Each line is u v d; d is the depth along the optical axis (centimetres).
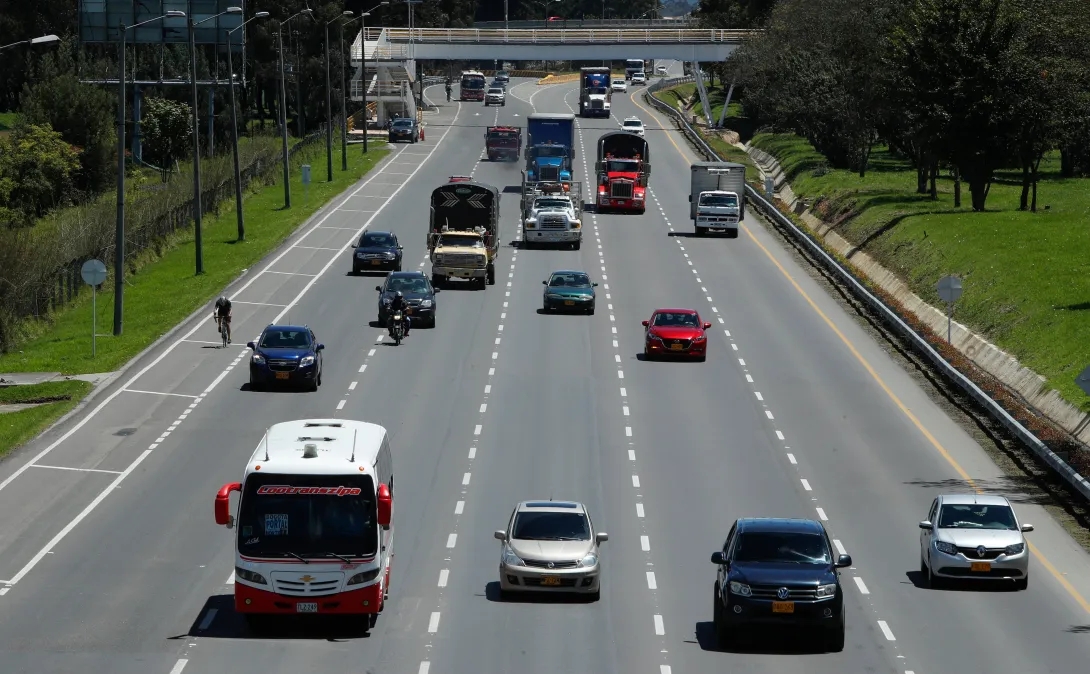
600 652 8656
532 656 8538
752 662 8469
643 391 16962
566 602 9831
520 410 15900
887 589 10244
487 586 10156
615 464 13812
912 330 19450
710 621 9425
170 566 10412
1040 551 11325
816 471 13725
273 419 15238
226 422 15088
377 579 8744
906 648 8812
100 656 8338
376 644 8719
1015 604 9900
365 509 8781
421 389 16825
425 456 13912
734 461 14012
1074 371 16675
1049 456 13488
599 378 17612
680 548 11256
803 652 8719
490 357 18675
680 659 8525
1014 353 18375
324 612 8675
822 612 8531
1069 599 10062
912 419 15925
